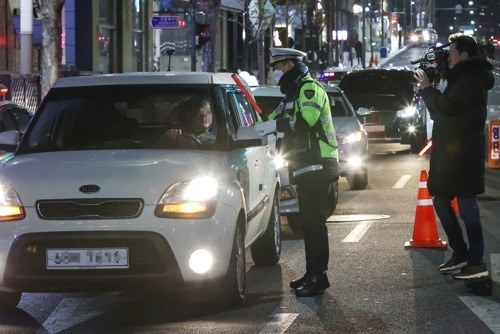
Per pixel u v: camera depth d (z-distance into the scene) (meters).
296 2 116.06
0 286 15.91
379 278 19.34
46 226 15.61
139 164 16.23
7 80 48.28
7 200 15.84
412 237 24.31
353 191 34.88
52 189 15.76
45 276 15.62
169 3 69.50
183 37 89.00
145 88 18.48
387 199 32.47
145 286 15.68
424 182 22.94
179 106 18.19
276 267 20.75
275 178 20.67
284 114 18.28
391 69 52.09
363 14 177.75
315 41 140.62
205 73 18.98
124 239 15.55
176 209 15.67
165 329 15.41
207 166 16.42
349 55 169.50
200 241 15.69
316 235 17.86
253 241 18.64
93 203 15.64
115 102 18.30
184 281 15.71
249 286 18.72
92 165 16.25
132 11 77.06
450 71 18.80
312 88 17.84
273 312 16.48
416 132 50.47
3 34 59.59
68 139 17.86
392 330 15.24
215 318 16.08
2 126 26.39
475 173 18.75
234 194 16.45
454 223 19.55
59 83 18.89
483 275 18.95
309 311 16.56
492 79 18.98
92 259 15.58
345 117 34.44
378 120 50.28
